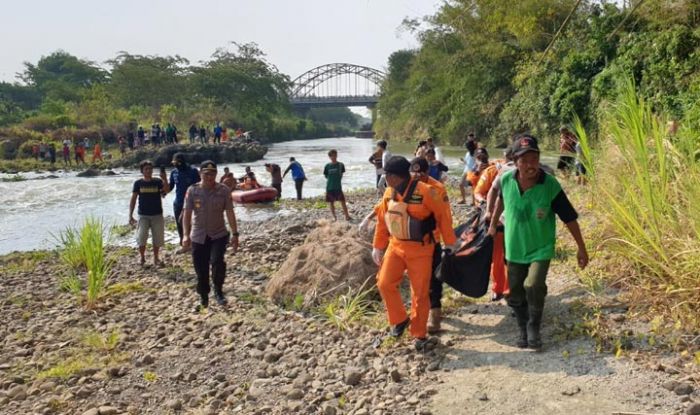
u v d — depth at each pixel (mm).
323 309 6758
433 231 5148
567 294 5930
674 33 19703
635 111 6434
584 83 27094
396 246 5188
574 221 4746
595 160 7918
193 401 4699
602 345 4711
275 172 19125
